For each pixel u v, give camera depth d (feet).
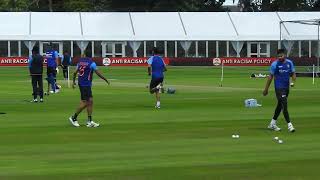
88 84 203.72
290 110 263.29
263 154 149.69
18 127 203.51
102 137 179.01
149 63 279.08
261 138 177.17
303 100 318.65
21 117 235.20
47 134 185.68
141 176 124.36
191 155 148.36
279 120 222.28
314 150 155.74
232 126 204.95
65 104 293.84
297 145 164.14
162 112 254.47
